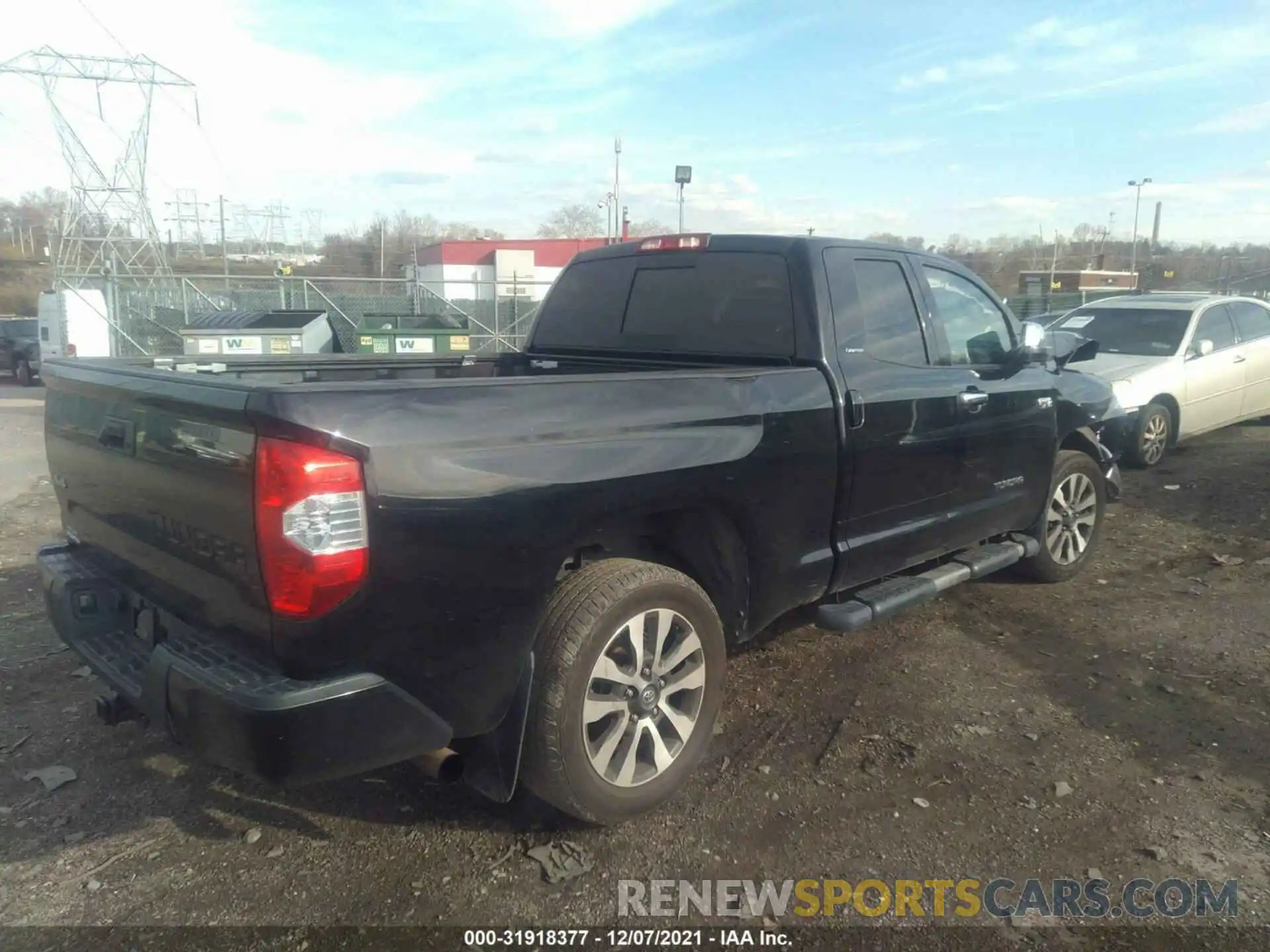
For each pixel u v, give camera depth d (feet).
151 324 61.16
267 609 8.34
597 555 11.43
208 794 11.46
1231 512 24.97
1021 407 16.56
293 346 42.09
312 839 10.57
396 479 8.47
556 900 9.57
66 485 11.96
